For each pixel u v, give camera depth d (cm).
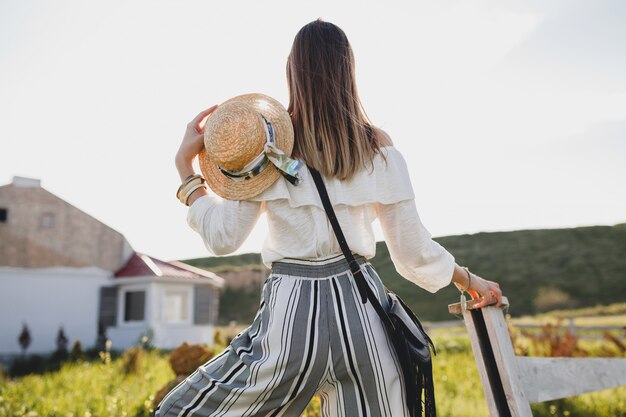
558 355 814
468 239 5262
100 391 741
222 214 151
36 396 730
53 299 2388
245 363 141
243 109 151
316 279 146
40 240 2416
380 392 142
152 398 560
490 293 161
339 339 141
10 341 2272
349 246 150
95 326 2444
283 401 140
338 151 153
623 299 3625
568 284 4069
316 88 159
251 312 4309
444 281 157
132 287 2425
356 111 161
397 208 156
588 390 173
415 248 155
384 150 160
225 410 139
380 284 154
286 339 139
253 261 5388
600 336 1264
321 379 143
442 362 868
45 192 2464
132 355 1008
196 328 2434
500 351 156
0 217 2362
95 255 2506
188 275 2483
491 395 157
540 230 5159
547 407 526
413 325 153
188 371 578
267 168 149
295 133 158
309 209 149
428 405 148
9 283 2317
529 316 3581
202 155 162
